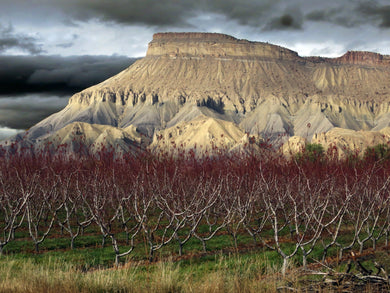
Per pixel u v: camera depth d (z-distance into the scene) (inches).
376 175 1315.2
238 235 1175.0
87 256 898.1
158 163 1460.4
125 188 1187.3
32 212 1320.1
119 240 1123.3
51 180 1354.6
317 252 903.7
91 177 1230.9
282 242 1073.5
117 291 540.1
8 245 1050.7
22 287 530.0
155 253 928.9
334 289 510.0
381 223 1400.1
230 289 527.2
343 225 1315.2
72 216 1577.3
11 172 1496.1
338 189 1133.1
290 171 1323.8
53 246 1039.6
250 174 1280.8
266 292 517.3
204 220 1509.6
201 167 1542.8
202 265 779.4
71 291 515.5
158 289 537.3
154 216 1422.2
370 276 518.6
